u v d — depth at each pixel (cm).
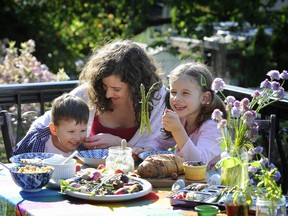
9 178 311
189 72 340
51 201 275
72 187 279
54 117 341
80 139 343
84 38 1084
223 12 1071
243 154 278
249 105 285
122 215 256
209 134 338
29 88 448
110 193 275
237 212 252
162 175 303
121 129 382
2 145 536
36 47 1062
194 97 339
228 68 1064
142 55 369
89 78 372
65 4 1097
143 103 320
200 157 321
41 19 1091
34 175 285
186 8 1065
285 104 382
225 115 347
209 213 247
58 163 313
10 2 1080
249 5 1066
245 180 273
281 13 1094
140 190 281
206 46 1059
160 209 264
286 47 1083
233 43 1061
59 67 1041
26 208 265
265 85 280
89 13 1093
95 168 334
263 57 1073
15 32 1074
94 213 258
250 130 276
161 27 1251
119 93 365
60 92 461
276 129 394
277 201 242
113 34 1080
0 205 286
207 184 285
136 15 1086
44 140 355
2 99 443
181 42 1093
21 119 446
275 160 431
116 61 360
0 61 706
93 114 384
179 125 320
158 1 1079
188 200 265
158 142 374
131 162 316
